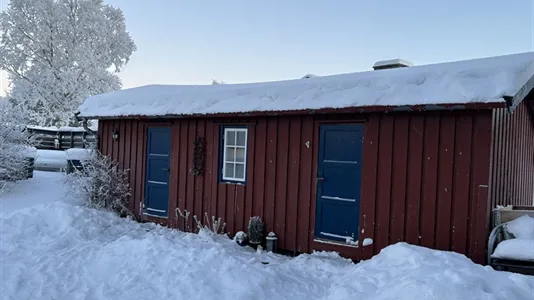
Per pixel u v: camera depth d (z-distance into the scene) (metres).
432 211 5.22
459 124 5.06
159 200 8.45
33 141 10.45
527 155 7.52
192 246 5.86
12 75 23.03
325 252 6.09
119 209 8.98
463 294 3.32
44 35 23.47
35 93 22.14
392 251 4.67
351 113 5.89
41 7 23.34
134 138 8.86
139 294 4.37
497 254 4.48
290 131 6.56
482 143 4.89
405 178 5.43
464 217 4.98
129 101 8.69
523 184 7.23
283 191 6.61
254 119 6.97
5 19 22.77
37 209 7.46
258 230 6.68
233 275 4.59
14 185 9.26
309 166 6.34
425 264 4.12
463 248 4.97
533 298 3.42
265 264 5.38
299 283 4.68
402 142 5.48
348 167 5.97
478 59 5.43
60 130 17.31
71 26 24.27
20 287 4.62
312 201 6.30
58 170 13.35
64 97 23.16
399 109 5.25
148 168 8.62
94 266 5.24
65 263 5.34
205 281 4.52
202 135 7.72
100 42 25.20
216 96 7.32
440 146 5.19
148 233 7.09
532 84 4.98
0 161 9.14
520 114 6.75
